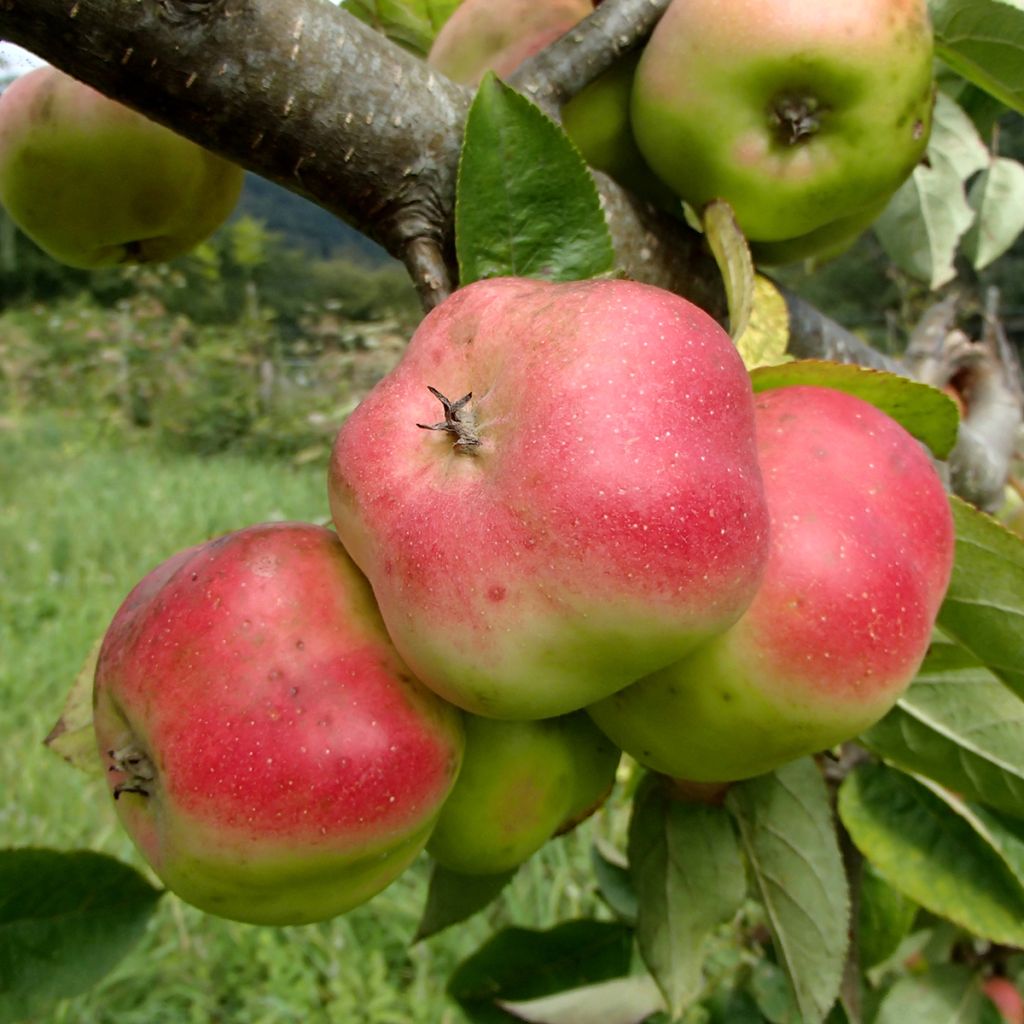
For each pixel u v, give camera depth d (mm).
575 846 935
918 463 218
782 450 210
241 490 2031
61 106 288
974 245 462
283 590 203
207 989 815
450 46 305
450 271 256
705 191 281
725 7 258
